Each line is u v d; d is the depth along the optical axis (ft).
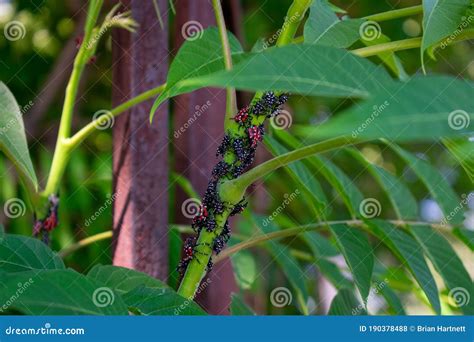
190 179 2.92
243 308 2.25
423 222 2.49
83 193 3.86
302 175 2.53
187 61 2.00
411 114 1.08
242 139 2.06
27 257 2.01
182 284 2.06
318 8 2.14
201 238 2.06
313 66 1.35
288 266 3.03
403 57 4.89
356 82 1.37
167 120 2.67
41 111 4.02
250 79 1.29
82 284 1.70
